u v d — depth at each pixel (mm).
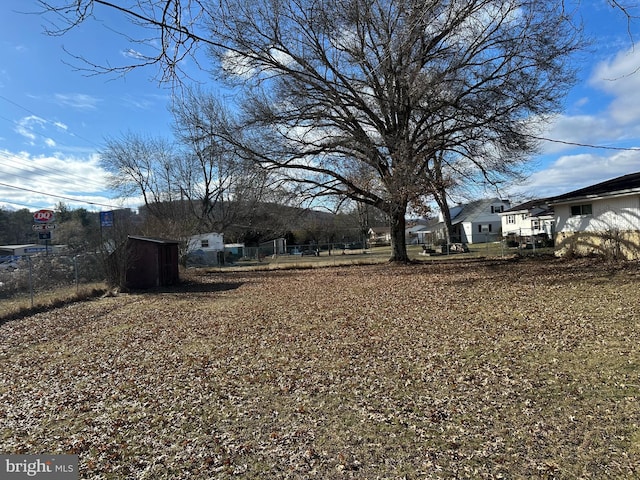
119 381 5859
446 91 16375
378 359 6238
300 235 57438
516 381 4992
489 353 6176
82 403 5109
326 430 4074
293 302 12359
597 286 11438
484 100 16766
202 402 4945
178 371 6180
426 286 14109
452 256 28016
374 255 39531
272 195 20891
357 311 10273
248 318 10109
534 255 23219
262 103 19297
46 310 12617
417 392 4883
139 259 18531
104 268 17062
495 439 3686
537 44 14742
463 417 4156
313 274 21391
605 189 18359
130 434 4203
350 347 6984
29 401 5250
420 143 18969
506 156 18578
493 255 26406
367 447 3701
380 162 19141
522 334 7105
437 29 9289
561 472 3133
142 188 46156
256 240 56625
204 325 9531
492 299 10766
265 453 3705
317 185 21594
